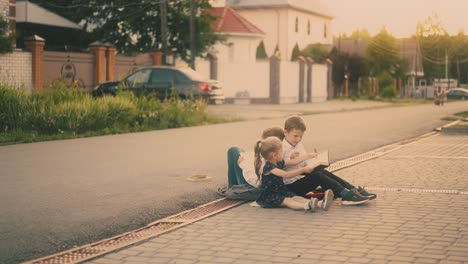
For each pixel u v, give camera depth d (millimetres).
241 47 49281
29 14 31016
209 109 26469
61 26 32469
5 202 7359
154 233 5930
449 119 23328
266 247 5281
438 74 99000
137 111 18844
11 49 23812
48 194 7867
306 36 62406
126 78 24109
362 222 6137
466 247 5180
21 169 10055
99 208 7082
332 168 10047
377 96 54562
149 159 11344
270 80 36062
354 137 15672
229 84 35875
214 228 6004
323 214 6527
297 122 7168
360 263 4758
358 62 55781
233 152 7562
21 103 16406
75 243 5703
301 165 7262
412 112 29906
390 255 4965
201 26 34531
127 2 33750
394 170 9719
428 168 9906
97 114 17047
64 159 11344
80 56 27203
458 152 12133
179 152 12461
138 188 8336
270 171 6828
